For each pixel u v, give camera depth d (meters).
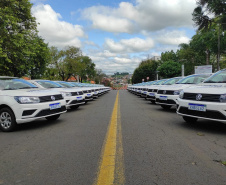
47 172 2.69
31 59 17.52
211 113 4.42
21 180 2.48
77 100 9.23
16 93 5.29
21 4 15.76
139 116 7.04
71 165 2.90
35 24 17.72
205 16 18.23
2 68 15.38
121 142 3.94
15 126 5.15
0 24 13.16
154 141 3.97
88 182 2.40
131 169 2.73
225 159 3.01
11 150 3.63
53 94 5.86
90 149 3.57
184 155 3.19
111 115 7.37
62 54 40.59
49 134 4.74
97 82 99.69
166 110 8.66
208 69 19.52
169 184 2.31
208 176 2.48
